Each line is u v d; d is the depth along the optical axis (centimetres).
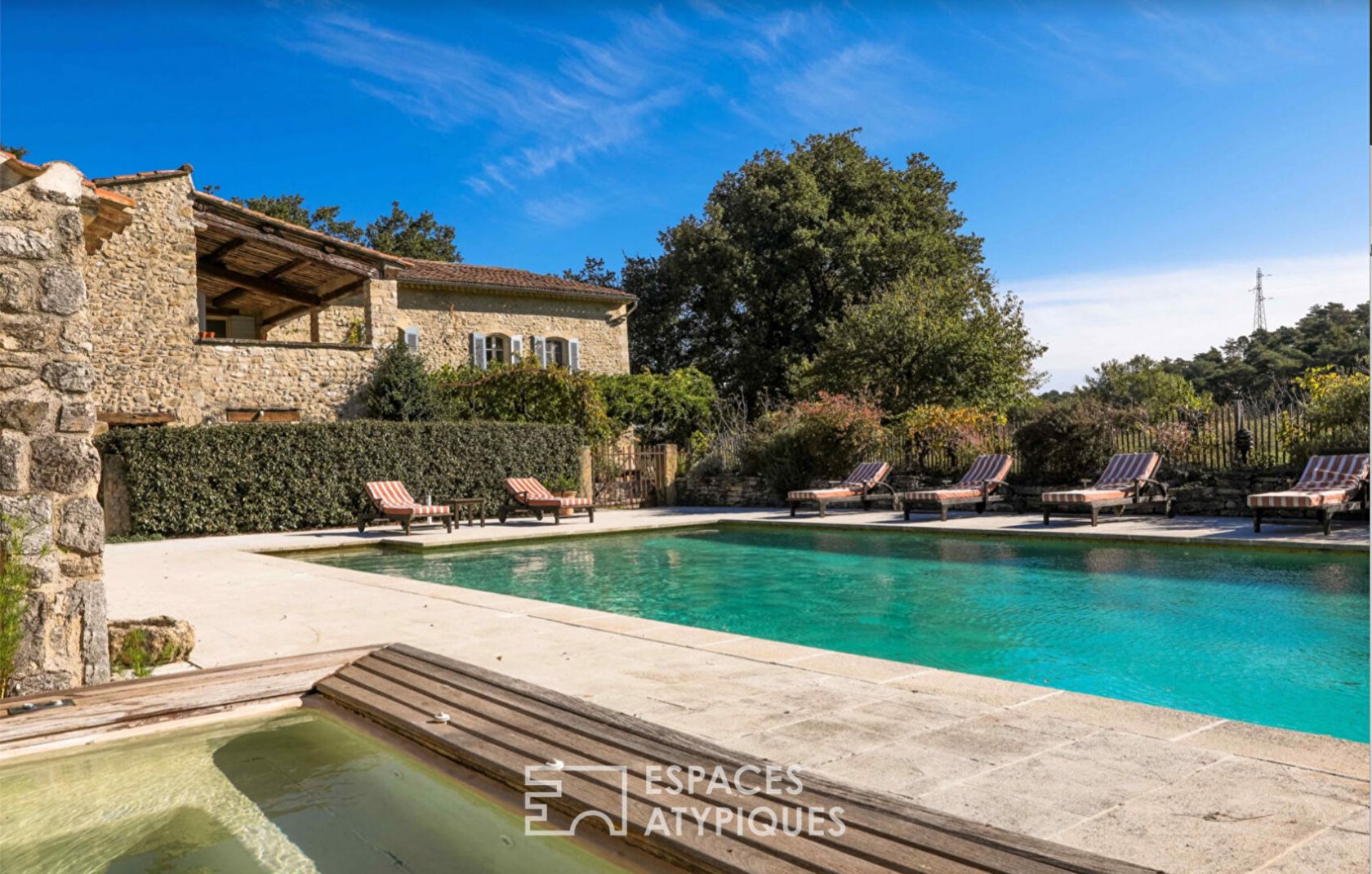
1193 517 1185
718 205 3350
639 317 3619
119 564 1023
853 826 216
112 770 321
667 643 495
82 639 420
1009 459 1406
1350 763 282
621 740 293
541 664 445
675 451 1942
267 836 264
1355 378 1112
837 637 628
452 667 405
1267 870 209
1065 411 1399
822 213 3189
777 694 379
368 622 591
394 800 288
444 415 1941
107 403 1616
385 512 1375
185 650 502
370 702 358
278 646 523
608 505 1898
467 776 287
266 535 1423
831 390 2278
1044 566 899
